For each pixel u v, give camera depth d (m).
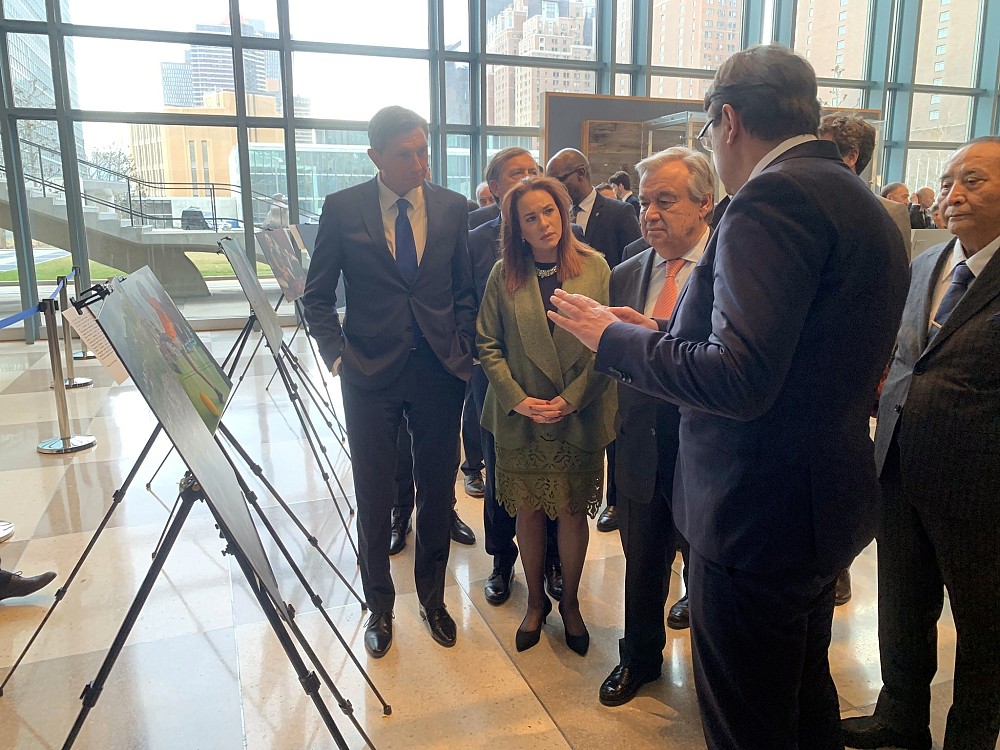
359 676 2.01
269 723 1.82
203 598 2.40
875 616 2.31
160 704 1.89
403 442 2.78
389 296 2.08
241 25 7.43
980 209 1.43
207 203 7.73
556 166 2.95
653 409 1.73
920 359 1.50
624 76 8.87
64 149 7.07
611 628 2.25
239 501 1.41
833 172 1.06
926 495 1.49
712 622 1.21
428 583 2.20
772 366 0.98
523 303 1.97
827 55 9.45
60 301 5.27
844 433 1.10
